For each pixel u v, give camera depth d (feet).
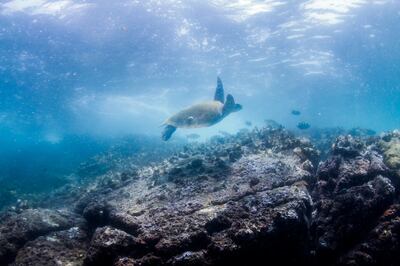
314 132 89.66
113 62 86.43
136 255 14.97
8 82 97.14
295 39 79.56
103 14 59.77
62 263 17.46
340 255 16.79
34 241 19.02
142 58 85.35
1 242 19.42
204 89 128.57
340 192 18.93
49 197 46.34
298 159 26.23
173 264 14.10
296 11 64.75
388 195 17.84
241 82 122.93
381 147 25.96
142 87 117.08
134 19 62.34
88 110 154.81
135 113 175.32
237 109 29.84
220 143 50.67
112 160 63.26
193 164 27.71
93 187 40.42
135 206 22.62
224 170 25.57
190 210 18.92
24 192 57.82
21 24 61.57
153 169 34.71
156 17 62.23
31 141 308.40
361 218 17.28
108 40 71.20
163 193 23.44
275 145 32.65
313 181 22.62
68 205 37.47
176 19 63.72
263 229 14.64
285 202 16.42
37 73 91.09
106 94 123.54
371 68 110.63
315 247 16.78
